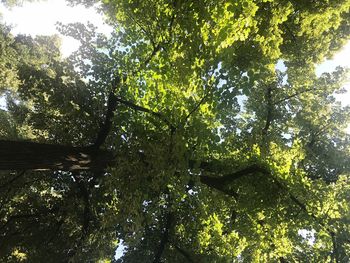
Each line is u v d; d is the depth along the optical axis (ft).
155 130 29.30
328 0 43.60
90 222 43.57
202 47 24.59
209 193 34.17
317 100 50.72
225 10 24.26
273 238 36.17
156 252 48.65
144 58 31.42
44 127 41.60
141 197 28.32
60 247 43.86
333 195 35.83
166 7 28.32
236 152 36.06
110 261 48.06
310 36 49.11
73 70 35.47
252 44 30.27
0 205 44.70
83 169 25.61
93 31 33.42
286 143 46.60
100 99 35.53
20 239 43.80
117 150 28.04
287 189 33.01
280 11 35.63
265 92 49.60
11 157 20.90
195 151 27.61
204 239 38.58
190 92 26.40
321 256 42.98
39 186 45.96
